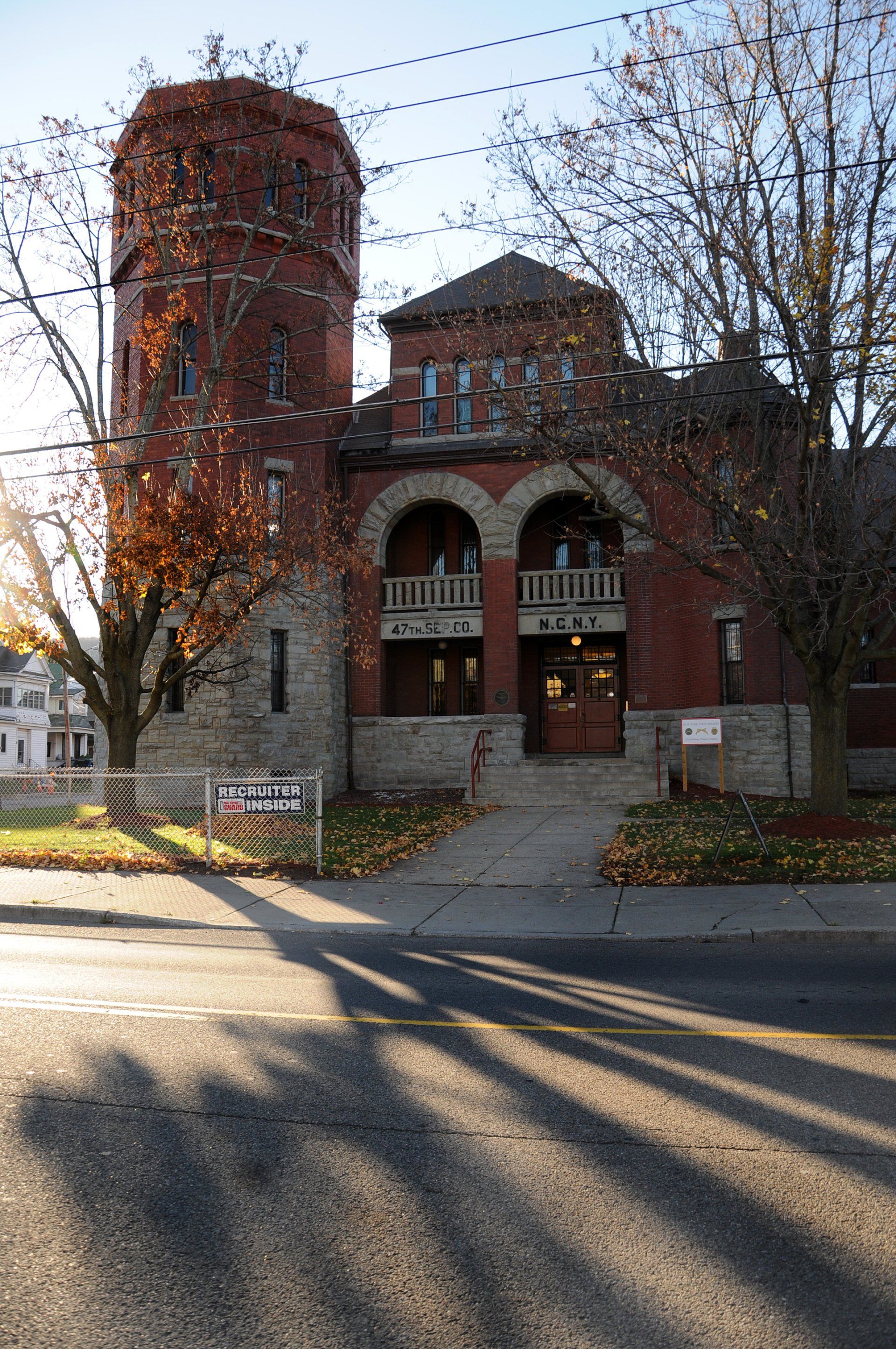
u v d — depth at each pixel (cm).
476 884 1263
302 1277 336
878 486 1398
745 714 2166
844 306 1235
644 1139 454
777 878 1196
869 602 1465
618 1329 305
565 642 2656
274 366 2366
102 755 2383
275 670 2319
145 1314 314
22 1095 511
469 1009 691
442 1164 427
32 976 782
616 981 780
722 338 1368
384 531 2498
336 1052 588
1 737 5644
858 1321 309
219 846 1528
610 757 2436
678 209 1386
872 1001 699
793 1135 456
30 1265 344
